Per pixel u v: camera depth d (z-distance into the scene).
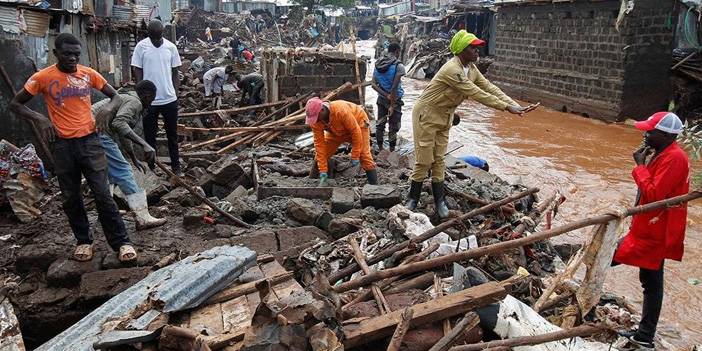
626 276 6.76
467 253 4.14
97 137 4.83
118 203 6.20
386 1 78.56
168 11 31.03
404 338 3.36
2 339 3.93
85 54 12.64
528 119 18.75
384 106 9.49
